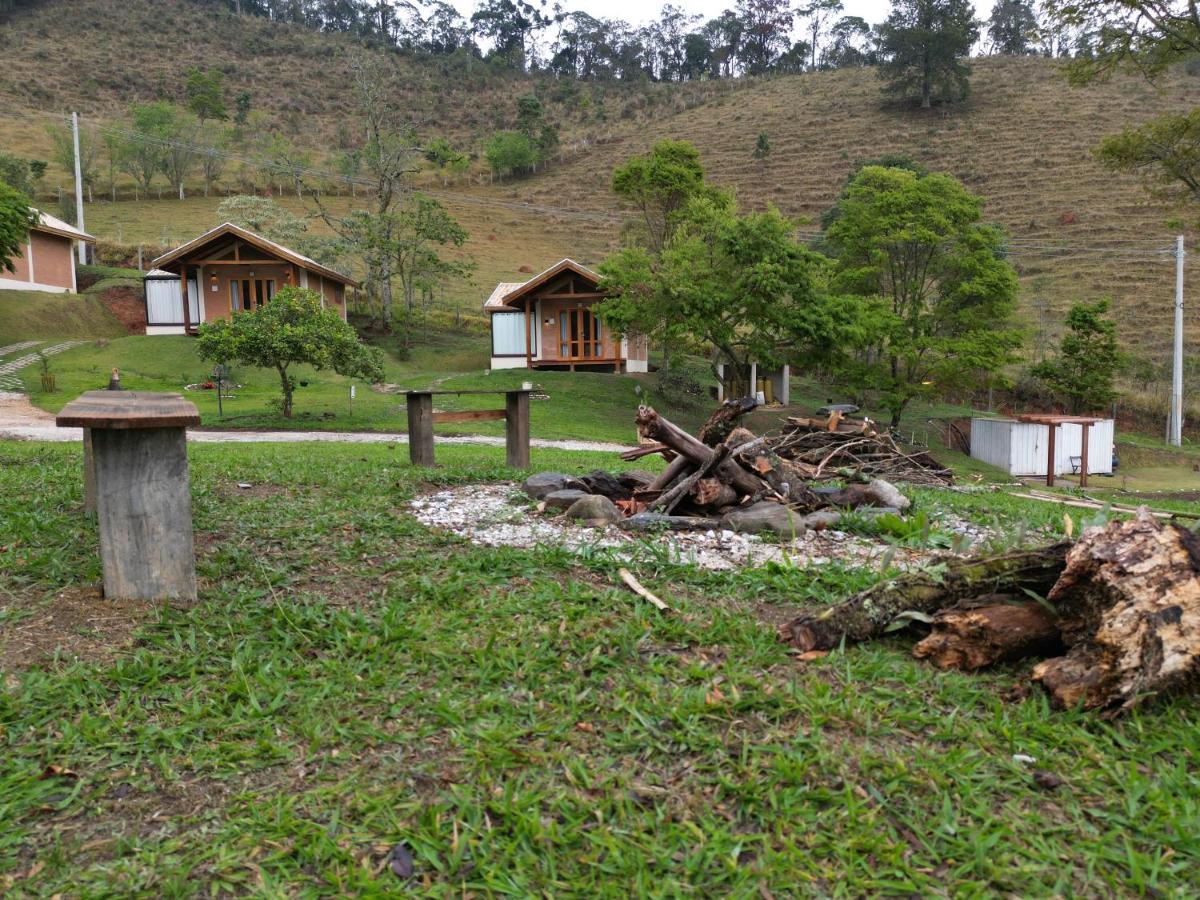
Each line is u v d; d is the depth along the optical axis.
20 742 2.87
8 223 23.91
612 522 6.15
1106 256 50.22
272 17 135.88
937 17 80.25
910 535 5.73
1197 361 36.72
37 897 2.15
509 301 32.28
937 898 2.14
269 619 3.93
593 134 91.44
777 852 2.33
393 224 38.50
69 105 86.06
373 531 5.66
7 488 6.57
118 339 32.38
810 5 122.62
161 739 2.88
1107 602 3.18
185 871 2.24
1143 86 76.94
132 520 4.02
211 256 32.16
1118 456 28.34
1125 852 2.33
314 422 20.95
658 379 30.47
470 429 21.53
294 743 2.90
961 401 35.47
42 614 3.87
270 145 68.19
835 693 3.23
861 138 75.81
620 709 3.07
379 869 2.28
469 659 3.51
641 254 28.17
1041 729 2.94
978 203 26.80
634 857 2.28
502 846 2.35
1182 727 2.96
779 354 27.61
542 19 135.88
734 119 87.50
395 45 130.38
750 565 5.07
